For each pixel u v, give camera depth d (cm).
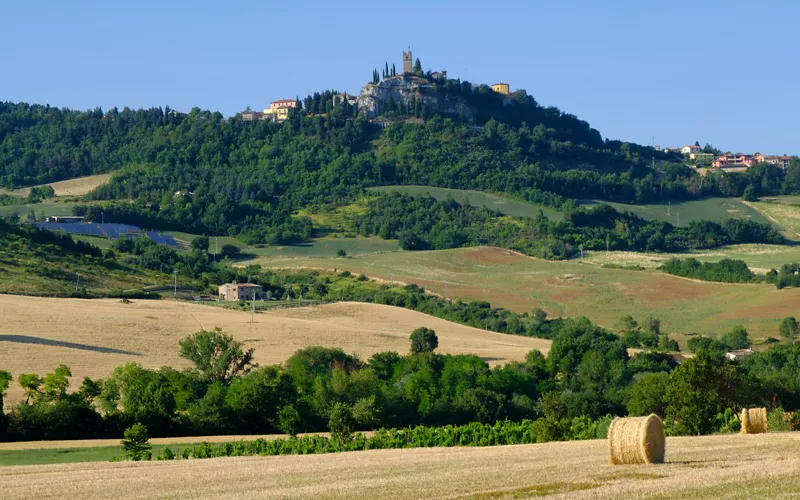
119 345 19725
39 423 12306
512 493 5094
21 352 17925
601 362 18988
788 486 4791
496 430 11162
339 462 7269
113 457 10150
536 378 19275
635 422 6069
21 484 6562
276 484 6003
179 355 19600
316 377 16412
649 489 4894
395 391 15738
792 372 19288
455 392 16650
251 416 13688
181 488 6059
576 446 7894
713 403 10138
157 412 13062
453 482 5600
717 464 5766
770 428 9881
